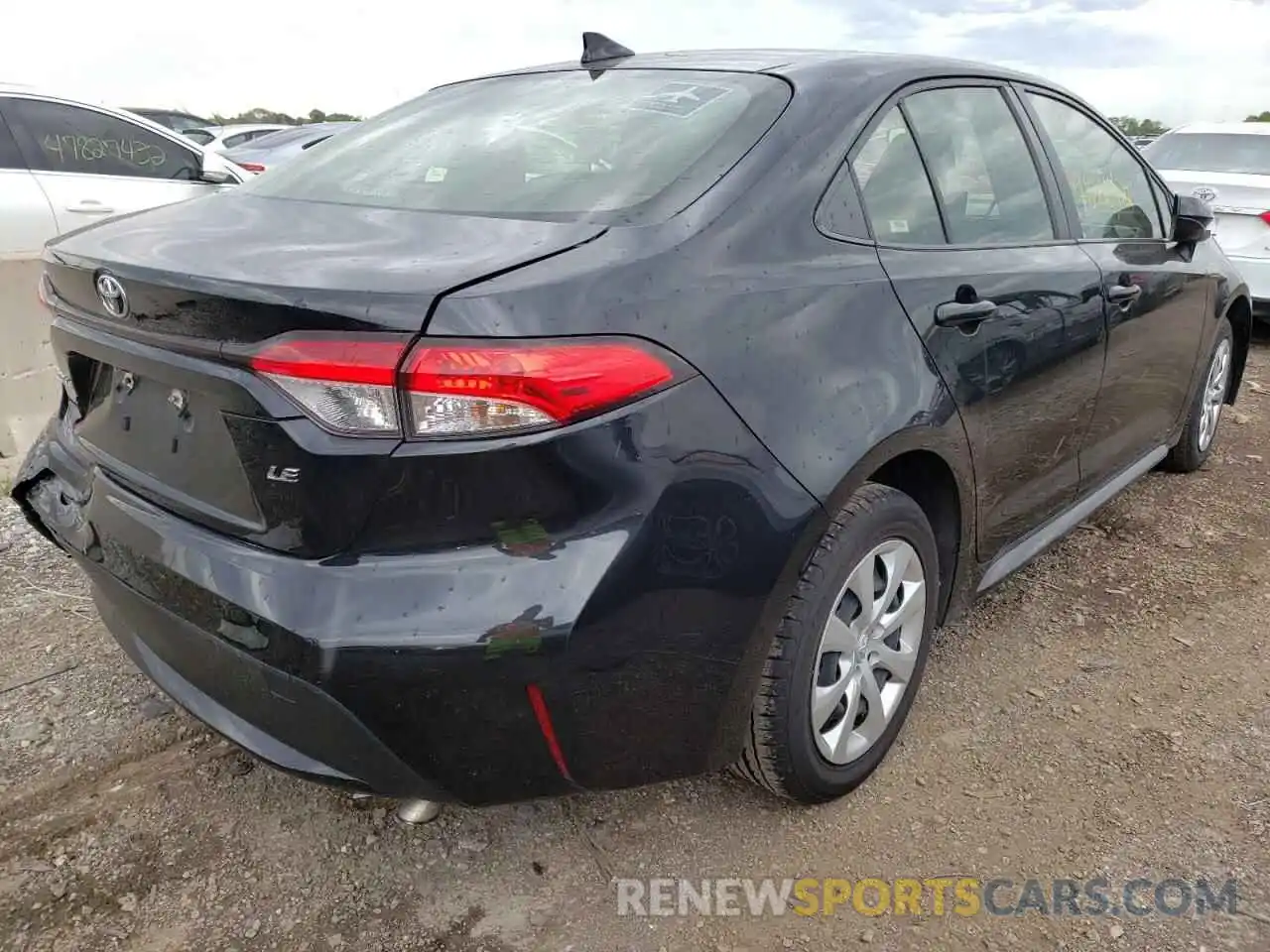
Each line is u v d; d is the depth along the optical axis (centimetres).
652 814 233
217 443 179
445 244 182
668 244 185
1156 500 418
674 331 177
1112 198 338
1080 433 305
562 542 166
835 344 203
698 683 186
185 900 207
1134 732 262
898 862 218
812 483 192
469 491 162
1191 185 684
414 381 157
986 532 266
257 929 200
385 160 242
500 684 165
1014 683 284
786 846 223
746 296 190
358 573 166
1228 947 195
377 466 161
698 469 176
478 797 180
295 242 189
